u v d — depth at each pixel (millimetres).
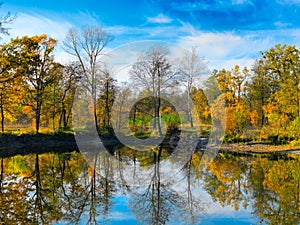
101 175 7328
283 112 18719
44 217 5242
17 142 17109
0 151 15359
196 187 6805
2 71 17078
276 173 9023
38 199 6352
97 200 6004
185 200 5840
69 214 5379
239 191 6766
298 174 8828
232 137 17656
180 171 7926
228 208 5523
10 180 8336
